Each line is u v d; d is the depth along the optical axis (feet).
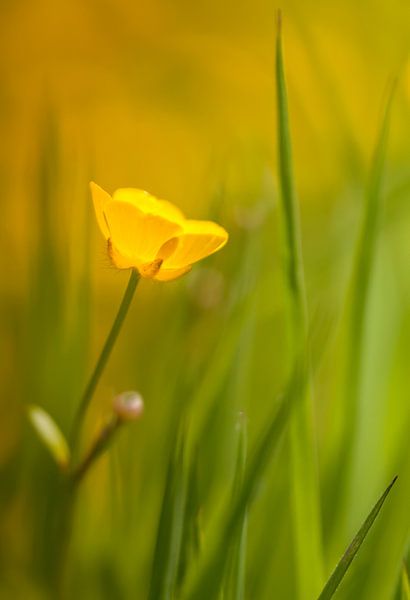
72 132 3.61
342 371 2.18
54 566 2.15
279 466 2.17
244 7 3.78
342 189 2.50
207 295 2.24
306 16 3.42
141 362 2.31
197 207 2.44
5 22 3.75
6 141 3.53
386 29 3.23
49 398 2.29
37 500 2.27
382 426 2.24
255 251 2.24
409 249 2.35
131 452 2.22
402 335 2.28
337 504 2.17
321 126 3.18
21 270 2.54
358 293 2.16
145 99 3.73
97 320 2.87
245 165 2.51
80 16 3.80
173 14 3.81
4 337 2.49
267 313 2.39
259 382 2.33
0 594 2.21
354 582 2.13
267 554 2.16
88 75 3.74
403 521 2.15
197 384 2.19
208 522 2.17
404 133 2.54
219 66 3.77
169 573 2.03
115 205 1.97
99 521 2.23
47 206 2.30
